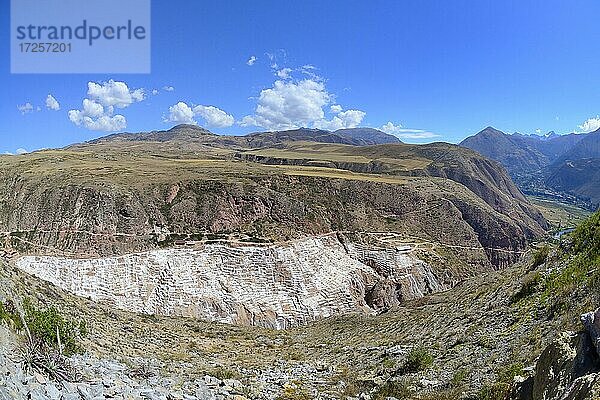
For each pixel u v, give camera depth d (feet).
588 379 27.68
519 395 38.96
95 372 50.70
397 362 71.36
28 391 37.06
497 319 77.25
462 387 51.31
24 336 50.47
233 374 67.56
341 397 56.95
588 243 80.02
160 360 74.43
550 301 69.51
